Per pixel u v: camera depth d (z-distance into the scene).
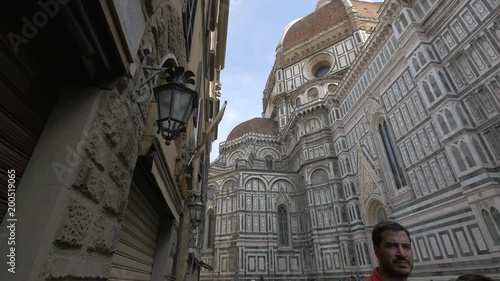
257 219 37.75
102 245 2.83
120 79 2.67
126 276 4.52
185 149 8.61
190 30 7.75
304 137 40.16
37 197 1.99
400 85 24.12
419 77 21.19
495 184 15.06
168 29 4.93
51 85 2.40
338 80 43.75
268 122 55.22
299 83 50.50
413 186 21.59
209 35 15.16
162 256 6.75
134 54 2.77
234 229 37.47
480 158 16.00
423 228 19.95
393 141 25.27
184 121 3.70
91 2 1.92
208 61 15.52
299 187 40.31
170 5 5.02
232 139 53.88
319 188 35.97
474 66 17.53
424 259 19.39
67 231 2.10
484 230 15.32
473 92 17.44
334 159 35.88
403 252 2.59
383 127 27.17
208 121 20.81
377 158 27.23
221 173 42.97
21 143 2.05
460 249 16.73
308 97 45.12
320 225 33.88
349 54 46.12
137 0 2.84
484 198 15.46
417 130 21.55
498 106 15.90
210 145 26.00
